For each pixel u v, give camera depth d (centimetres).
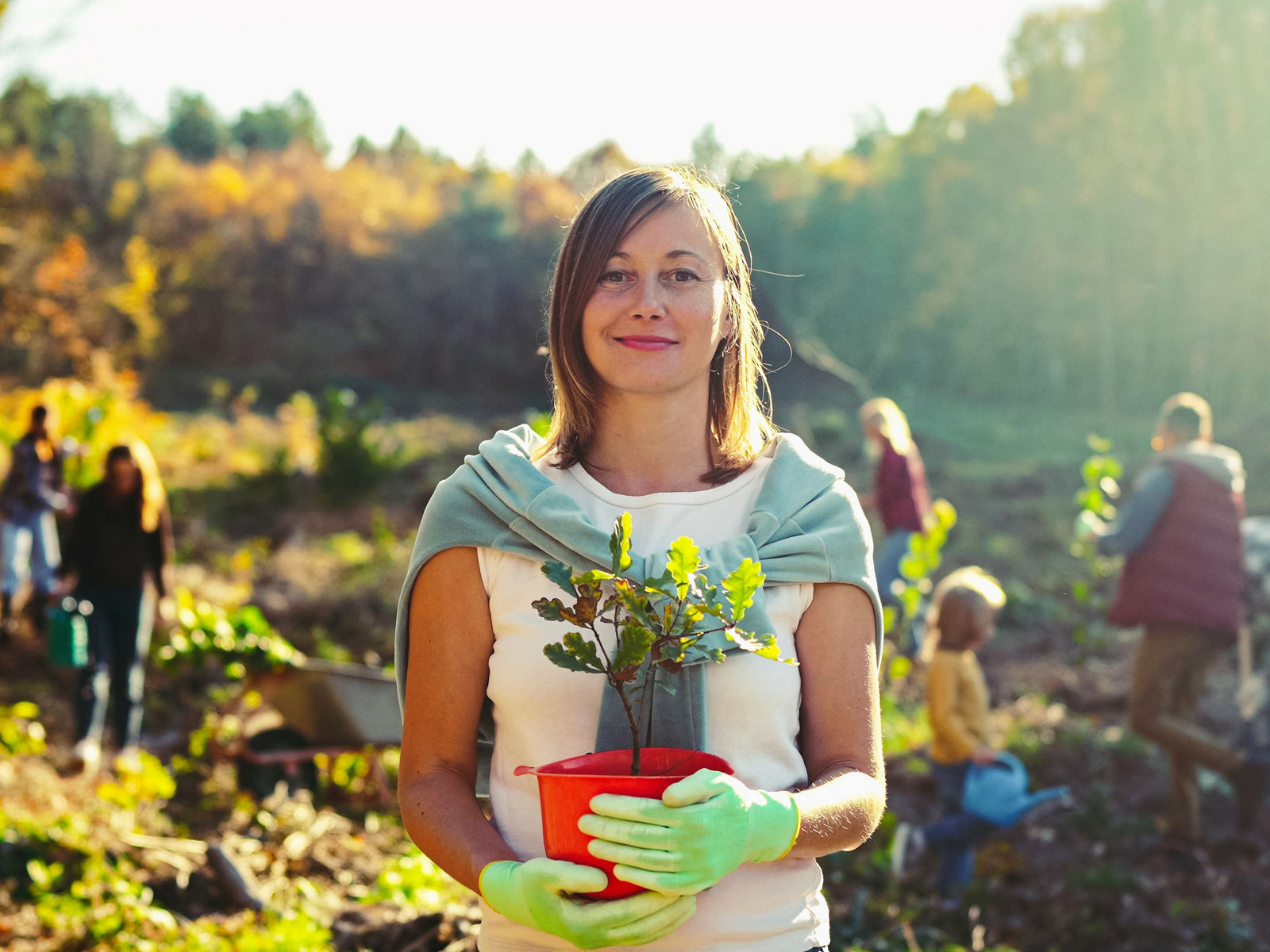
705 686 139
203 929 372
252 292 5116
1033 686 805
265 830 489
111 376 2362
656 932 121
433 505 149
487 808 174
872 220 5181
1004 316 4591
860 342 4900
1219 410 3775
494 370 4981
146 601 635
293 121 8794
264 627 544
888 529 806
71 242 2797
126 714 623
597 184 158
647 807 117
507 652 142
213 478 1772
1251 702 545
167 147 5841
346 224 5291
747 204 5188
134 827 476
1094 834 542
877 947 423
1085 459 2367
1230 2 4175
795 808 126
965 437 2859
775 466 155
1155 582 521
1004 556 1314
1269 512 1582
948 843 476
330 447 1579
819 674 145
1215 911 455
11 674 777
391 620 963
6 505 843
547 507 142
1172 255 4144
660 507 151
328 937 351
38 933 377
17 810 485
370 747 532
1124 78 4419
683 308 149
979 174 4859
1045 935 444
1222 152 4094
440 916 352
